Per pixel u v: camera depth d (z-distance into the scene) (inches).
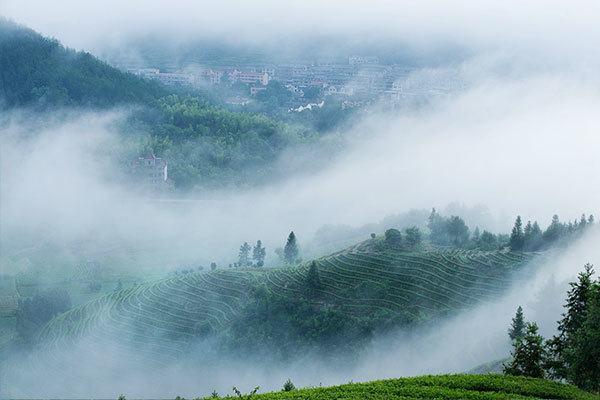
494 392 2554.1
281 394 2608.3
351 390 2637.8
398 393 2578.7
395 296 5629.9
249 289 6279.5
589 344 2659.9
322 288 5885.8
